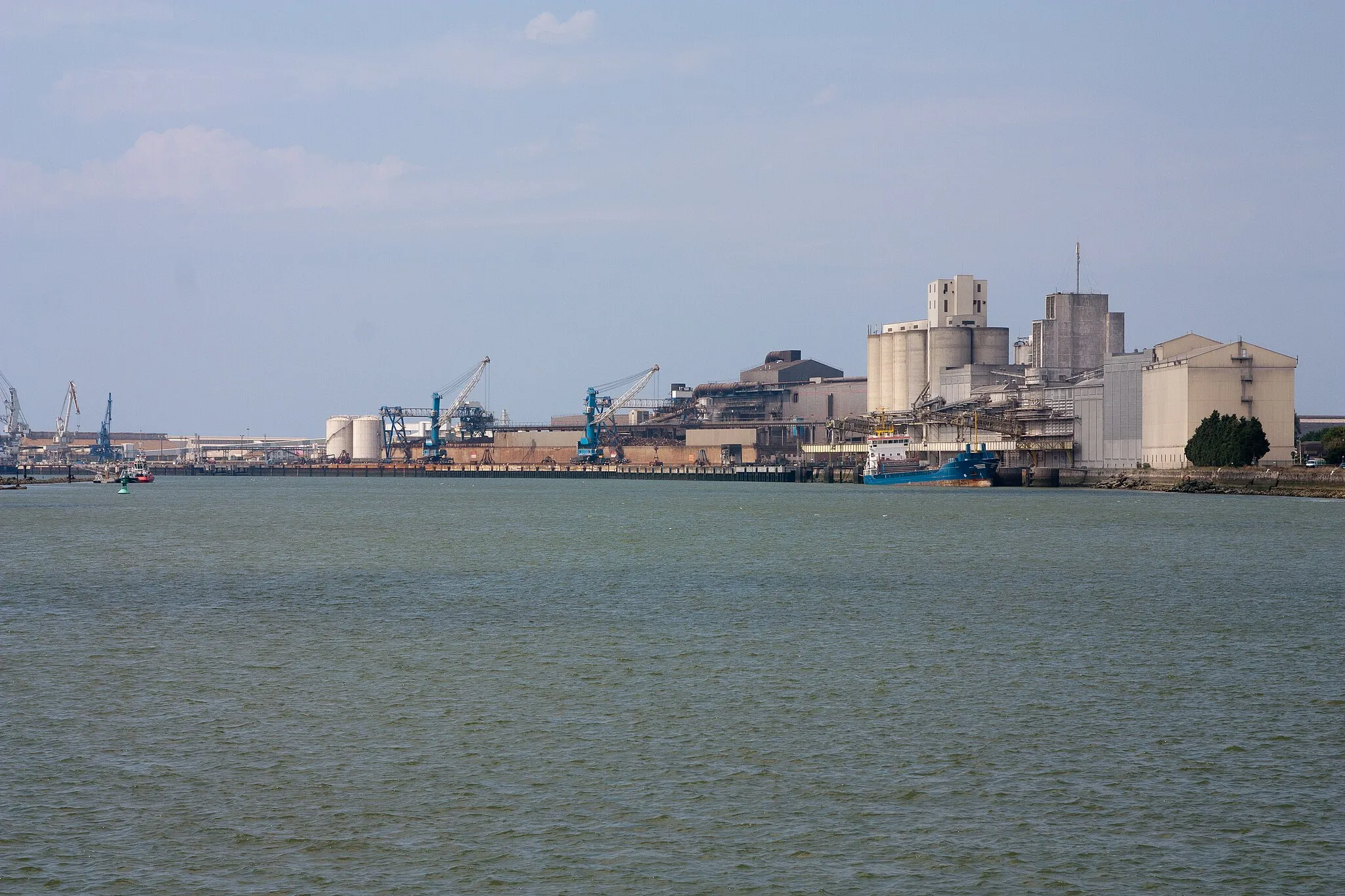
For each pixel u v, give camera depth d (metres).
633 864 43.31
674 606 99.50
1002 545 156.25
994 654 77.69
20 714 62.44
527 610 97.31
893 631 86.50
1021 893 41.25
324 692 67.25
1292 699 65.25
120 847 44.66
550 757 54.75
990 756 54.78
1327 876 42.34
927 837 45.59
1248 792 50.12
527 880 42.09
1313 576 119.75
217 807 48.56
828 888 41.50
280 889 41.44
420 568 131.12
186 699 65.62
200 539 176.25
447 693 67.00
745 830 46.19
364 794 50.00
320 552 152.75
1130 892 41.28
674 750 55.81
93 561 142.25
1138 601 102.12
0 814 47.69
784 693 66.88
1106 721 60.53
